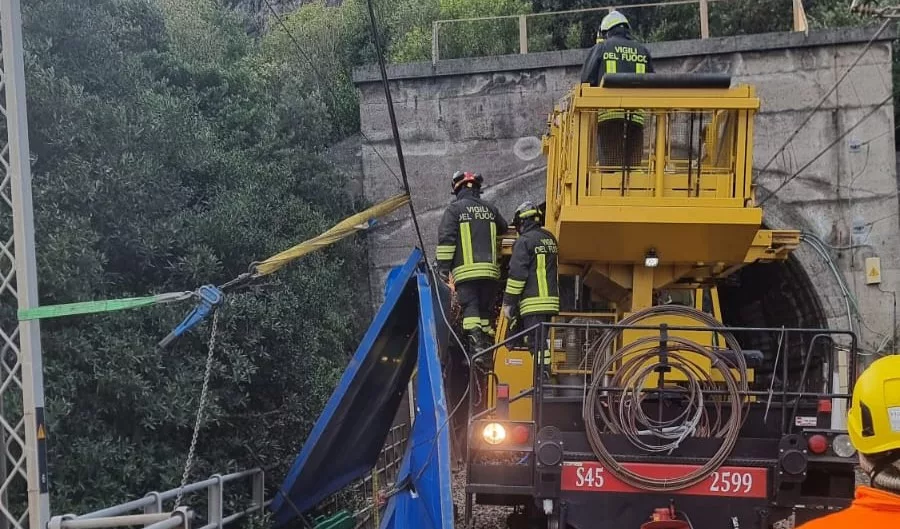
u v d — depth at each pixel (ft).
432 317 20.13
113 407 18.17
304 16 56.44
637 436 17.26
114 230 20.67
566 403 18.16
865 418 6.14
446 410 18.97
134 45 30.99
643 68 21.53
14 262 13.80
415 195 42.96
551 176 23.95
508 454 17.70
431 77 42.88
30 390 13.50
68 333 17.56
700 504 17.19
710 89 19.17
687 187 19.84
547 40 56.85
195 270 21.80
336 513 24.54
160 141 23.67
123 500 17.30
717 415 17.72
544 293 20.98
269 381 23.39
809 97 41.75
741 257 19.62
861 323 41.45
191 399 19.19
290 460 23.38
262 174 30.12
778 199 41.98
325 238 18.71
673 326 17.51
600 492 17.22
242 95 36.50
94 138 20.42
